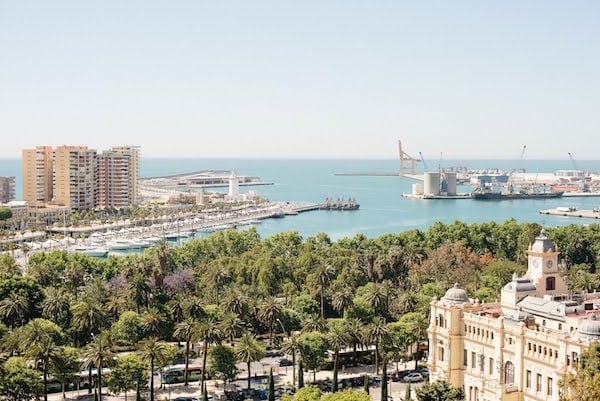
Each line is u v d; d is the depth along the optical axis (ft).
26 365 603.67
